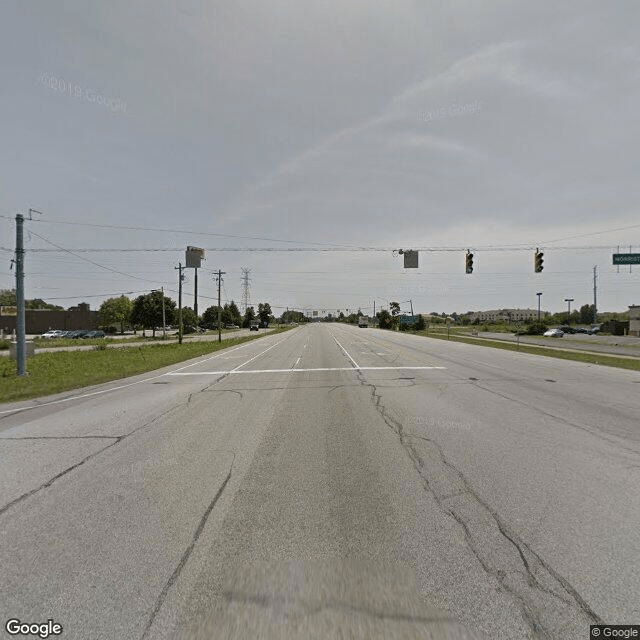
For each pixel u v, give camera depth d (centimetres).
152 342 4650
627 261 2270
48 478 478
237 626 234
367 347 3070
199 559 302
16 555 312
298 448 578
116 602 256
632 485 428
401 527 343
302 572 283
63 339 5472
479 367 1658
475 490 418
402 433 648
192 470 496
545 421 721
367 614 241
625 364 1714
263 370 1645
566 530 335
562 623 232
